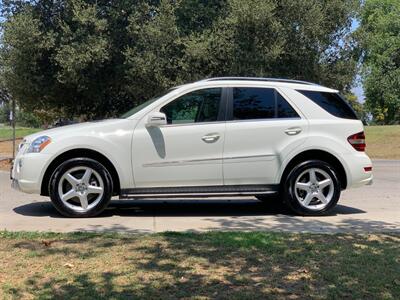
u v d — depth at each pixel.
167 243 5.91
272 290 4.53
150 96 15.81
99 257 5.34
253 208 8.95
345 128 8.24
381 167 18.56
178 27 15.62
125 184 7.77
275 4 15.24
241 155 7.93
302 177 8.15
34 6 15.71
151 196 7.85
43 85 16.34
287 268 5.11
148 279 4.73
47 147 7.63
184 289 4.50
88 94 16.58
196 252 5.56
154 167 7.78
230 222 7.58
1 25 16.34
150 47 14.98
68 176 7.67
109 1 15.40
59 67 15.87
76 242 5.92
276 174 8.03
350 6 17.20
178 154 7.82
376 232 6.81
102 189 7.76
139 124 7.82
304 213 8.14
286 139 8.04
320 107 8.27
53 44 15.16
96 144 7.65
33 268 4.98
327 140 8.12
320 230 6.96
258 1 14.64
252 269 5.05
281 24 15.66
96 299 4.26
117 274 4.84
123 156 7.72
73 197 7.73
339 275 4.92
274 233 6.56
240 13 14.62
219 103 8.02
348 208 9.02
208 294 4.41
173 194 7.89
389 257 5.52
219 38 15.14
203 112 7.99
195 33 15.34
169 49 15.23
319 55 17.20
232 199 9.98
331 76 17.91
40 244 5.82
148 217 7.94
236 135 7.93
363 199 10.13
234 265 5.16
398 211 8.73
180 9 15.72
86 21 14.55
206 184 7.93
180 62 15.02
